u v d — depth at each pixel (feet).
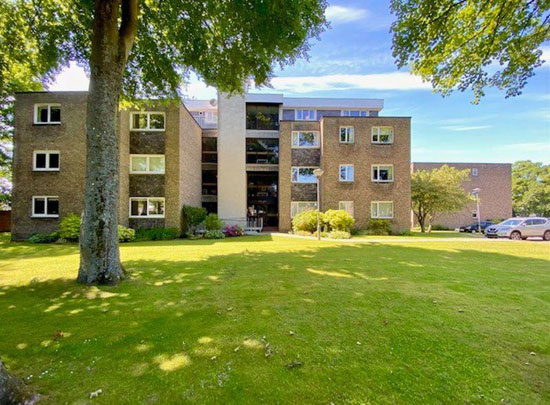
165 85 32.65
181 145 53.47
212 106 90.27
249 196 81.20
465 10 16.11
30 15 26.35
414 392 7.20
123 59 19.90
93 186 18.22
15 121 47.80
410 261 25.71
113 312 12.81
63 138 47.88
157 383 7.51
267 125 76.43
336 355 9.00
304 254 30.01
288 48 22.26
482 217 98.53
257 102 75.25
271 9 19.21
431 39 17.37
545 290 16.40
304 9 19.43
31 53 29.12
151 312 12.81
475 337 10.33
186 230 55.26
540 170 124.36
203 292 15.90
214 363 8.49
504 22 15.26
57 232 45.09
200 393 7.10
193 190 62.95
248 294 15.52
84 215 18.29
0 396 6.41
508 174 99.45
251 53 26.14
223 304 13.89
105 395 7.02
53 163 48.06
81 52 28.43
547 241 46.06
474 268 22.61
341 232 51.75
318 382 7.57
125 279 18.79
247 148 74.18
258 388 7.30
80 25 26.96
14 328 11.03
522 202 122.21
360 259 26.76
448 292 15.90
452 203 71.72
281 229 65.16
